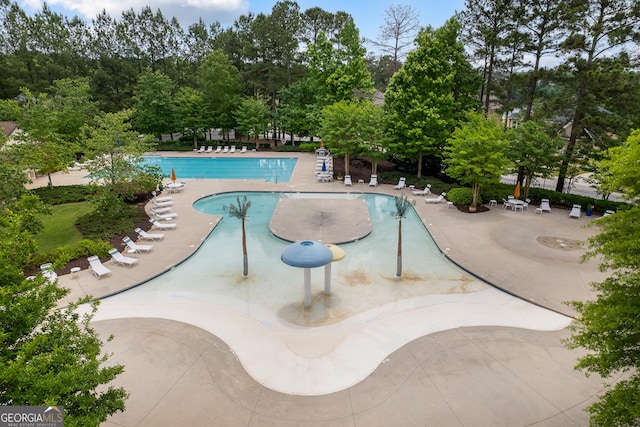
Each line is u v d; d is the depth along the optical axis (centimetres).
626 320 669
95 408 626
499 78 3116
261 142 5250
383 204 2725
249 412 906
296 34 4966
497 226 2223
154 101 4556
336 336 1221
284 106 4716
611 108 2559
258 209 2591
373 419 886
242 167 3994
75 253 1708
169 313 1344
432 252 1897
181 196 2817
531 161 2525
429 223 2270
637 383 670
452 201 2655
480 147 2370
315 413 905
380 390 978
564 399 938
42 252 1770
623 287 733
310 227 2166
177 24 6531
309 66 4144
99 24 6050
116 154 2220
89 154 2092
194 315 1334
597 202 2472
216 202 2759
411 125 3009
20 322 605
